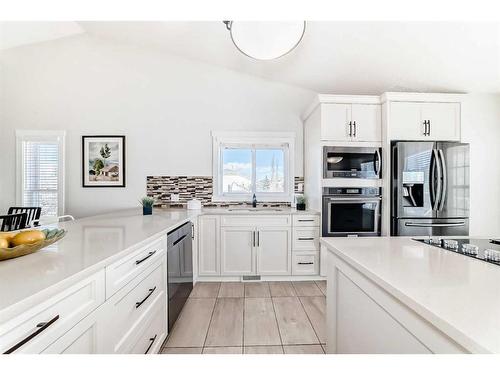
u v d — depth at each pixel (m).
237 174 4.00
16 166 3.87
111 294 1.16
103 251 1.22
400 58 2.80
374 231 3.16
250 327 2.25
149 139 3.91
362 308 1.14
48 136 3.88
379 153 3.16
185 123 3.92
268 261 3.29
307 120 3.77
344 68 3.17
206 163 3.94
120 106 3.91
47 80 3.89
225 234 3.29
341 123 3.17
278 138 3.94
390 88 3.41
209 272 3.29
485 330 0.57
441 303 0.70
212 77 3.92
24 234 1.14
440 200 2.98
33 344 0.75
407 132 3.10
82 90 3.89
